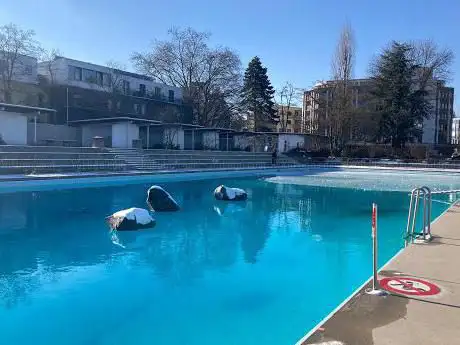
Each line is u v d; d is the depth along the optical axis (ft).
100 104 153.17
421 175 114.21
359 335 13.62
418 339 13.34
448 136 284.00
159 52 176.35
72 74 147.84
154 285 24.58
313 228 42.04
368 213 51.26
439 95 255.09
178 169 103.09
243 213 50.44
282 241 36.27
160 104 175.83
